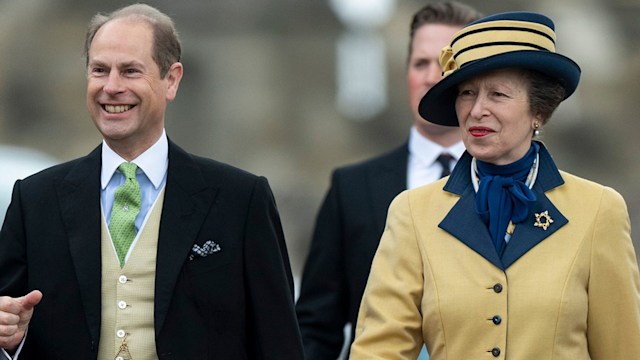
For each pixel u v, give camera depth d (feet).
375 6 368.68
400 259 60.44
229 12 367.45
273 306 62.03
